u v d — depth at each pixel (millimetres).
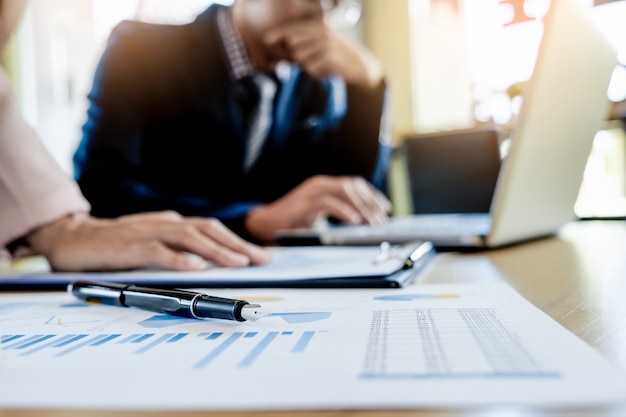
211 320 238
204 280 350
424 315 228
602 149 1222
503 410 117
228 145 1490
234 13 1505
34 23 1460
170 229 447
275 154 1551
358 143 1623
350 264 401
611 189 1219
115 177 1229
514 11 1744
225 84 1486
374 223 874
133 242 439
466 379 137
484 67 1821
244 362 164
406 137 1242
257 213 984
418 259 396
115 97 1305
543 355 157
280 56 1560
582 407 117
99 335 215
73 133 1497
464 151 1175
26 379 153
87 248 447
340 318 231
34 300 326
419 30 1925
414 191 1223
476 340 178
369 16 1928
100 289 291
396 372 146
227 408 126
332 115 1610
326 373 149
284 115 1564
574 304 251
